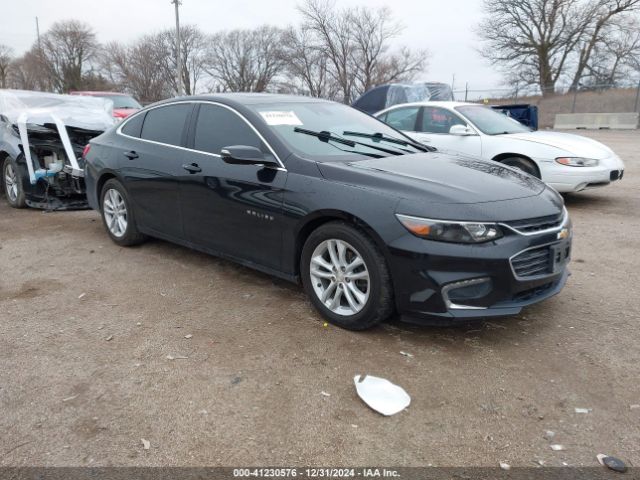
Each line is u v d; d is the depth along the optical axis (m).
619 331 3.55
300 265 3.77
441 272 3.10
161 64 51.16
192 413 2.69
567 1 38.31
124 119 5.43
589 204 7.63
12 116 7.18
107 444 2.47
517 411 2.71
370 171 3.54
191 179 4.37
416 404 2.77
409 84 13.66
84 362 3.16
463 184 3.43
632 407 2.74
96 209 5.70
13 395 2.83
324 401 2.79
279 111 4.30
